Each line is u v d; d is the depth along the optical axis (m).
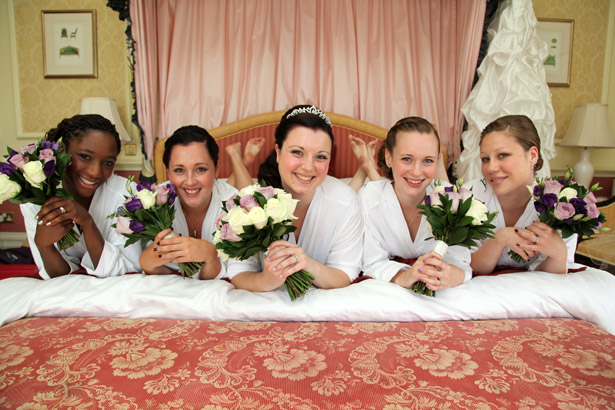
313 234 1.55
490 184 1.63
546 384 0.81
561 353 0.94
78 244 1.60
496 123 1.58
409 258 1.76
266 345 0.98
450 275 1.29
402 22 3.00
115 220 1.61
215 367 0.87
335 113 3.05
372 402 0.75
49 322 1.14
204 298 1.24
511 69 2.71
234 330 1.08
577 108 3.46
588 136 3.38
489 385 0.80
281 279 1.23
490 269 1.61
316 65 3.05
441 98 3.13
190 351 0.94
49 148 1.27
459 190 1.32
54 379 0.82
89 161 1.45
